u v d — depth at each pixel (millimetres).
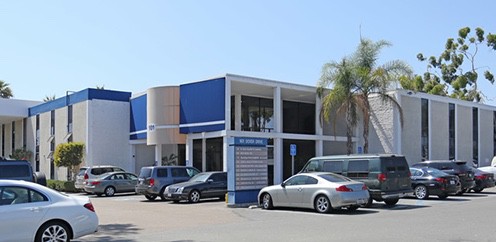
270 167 34281
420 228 12570
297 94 34312
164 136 30750
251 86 30750
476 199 22500
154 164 34469
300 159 36906
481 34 58844
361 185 17391
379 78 30141
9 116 44406
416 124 34500
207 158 33094
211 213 17922
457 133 38438
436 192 22188
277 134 30391
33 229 9938
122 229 13969
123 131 36375
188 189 22562
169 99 30875
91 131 34906
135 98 35875
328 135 34594
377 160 18781
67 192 32281
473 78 59438
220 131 28172
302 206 17750
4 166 16812
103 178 28422
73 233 10398
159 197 26688
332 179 17516
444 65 61500
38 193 10297
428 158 35188
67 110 37906
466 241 10523
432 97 36156
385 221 14273
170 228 14078
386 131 33281
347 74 30438
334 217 15867
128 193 30391
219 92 28531
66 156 33562
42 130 42156
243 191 20531
